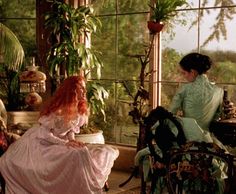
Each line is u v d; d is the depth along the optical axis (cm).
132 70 521
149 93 498
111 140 541
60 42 517
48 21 503
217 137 355
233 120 363
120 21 530
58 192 330
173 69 487
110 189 439
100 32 547
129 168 514
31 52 576
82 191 330
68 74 492
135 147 519
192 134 286
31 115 530
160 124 275
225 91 385
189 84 336
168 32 488
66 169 327
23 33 577
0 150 353
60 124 338
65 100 338
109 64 542
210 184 250
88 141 448
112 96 539
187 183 267
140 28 514
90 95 488
